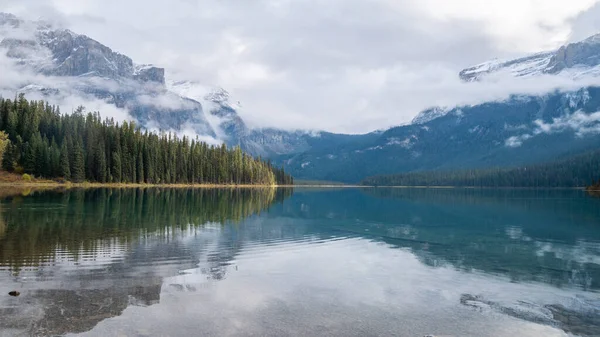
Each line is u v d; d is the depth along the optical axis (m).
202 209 62.75
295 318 16.48
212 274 23.33
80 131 150.12
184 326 15.30
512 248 33.91
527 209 78.19
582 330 15.91
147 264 25.16
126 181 150.25
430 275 24.19
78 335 14.23
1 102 148.75
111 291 19.42
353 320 16.44
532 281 23.02
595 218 59.94
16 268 23.20
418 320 16.62
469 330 15.73
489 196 144.00
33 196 77.31
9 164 126.56
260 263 26.58
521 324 16.42
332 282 22.22
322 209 73.62
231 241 34.34
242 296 19.23
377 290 20.81
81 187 125.62
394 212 69.38
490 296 20.09
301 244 34.41
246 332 14.90
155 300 18.31
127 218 47.19
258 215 57.44
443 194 166.38
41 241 31.30
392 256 30.00
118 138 152.25
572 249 33.62
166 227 40.91
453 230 45.38
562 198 125.62
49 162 131.00
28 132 141.00
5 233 34.44
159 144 172.38
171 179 172.62
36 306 17.03
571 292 20.94
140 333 14.55
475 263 27.78
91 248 29.38
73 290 19.42
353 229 45.12
